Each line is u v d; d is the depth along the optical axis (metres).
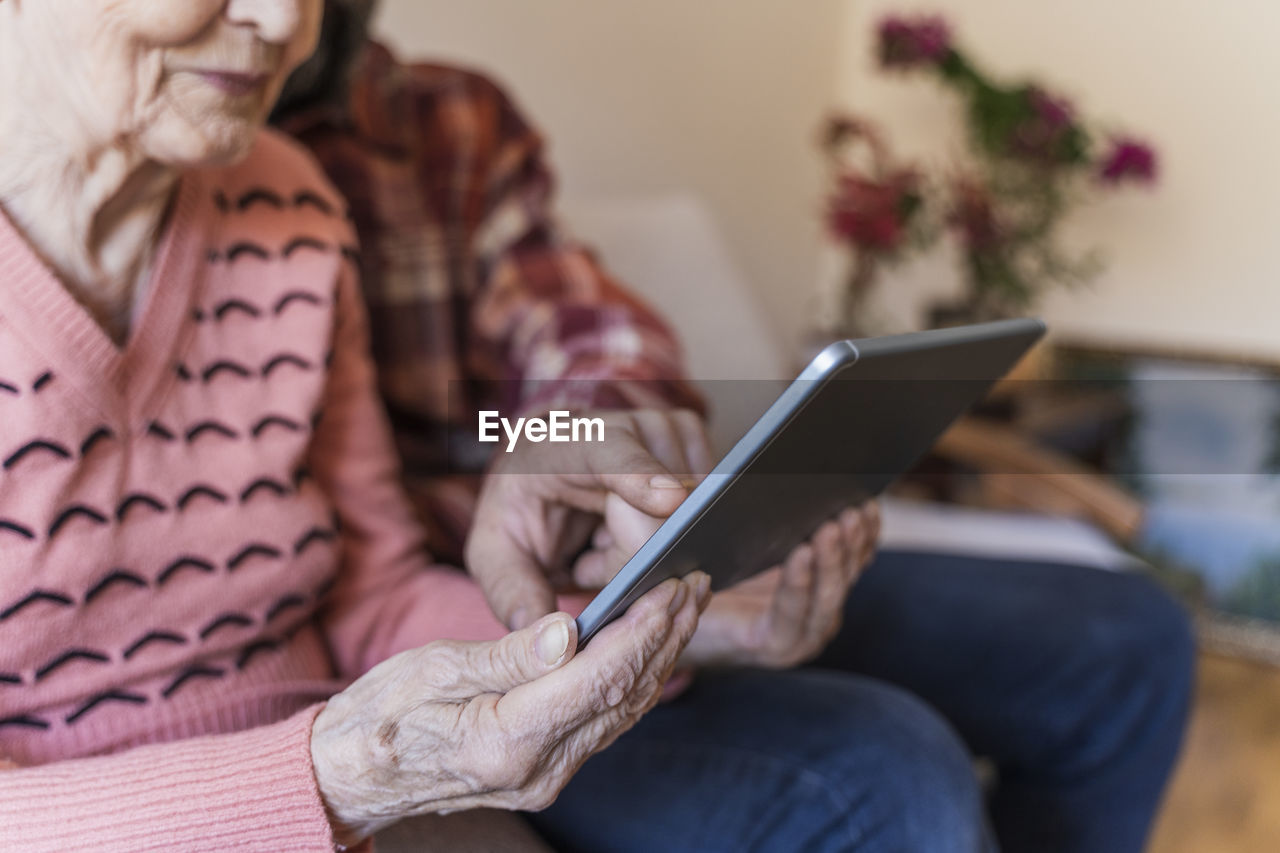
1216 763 1.68
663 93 2.13
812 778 0.69
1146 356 2.30
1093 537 1.54
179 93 0.53
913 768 0.68
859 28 2.63
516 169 1.13
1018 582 1.02
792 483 0.50
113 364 0.56
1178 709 0.95
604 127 2.01
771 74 2.41
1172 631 0.95
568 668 0.44
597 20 1.92
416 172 1.04
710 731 0.74
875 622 1.00
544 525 0.63
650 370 0.90
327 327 0.71
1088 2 2.34
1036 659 0.95
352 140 0.98
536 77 1.82
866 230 1.96
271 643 0.67
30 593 0.54
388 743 0.47
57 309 0.54
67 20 0.50
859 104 2.67
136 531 0.58
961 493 1.92
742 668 0.81
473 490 0.98
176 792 0.48
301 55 0.58
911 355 0.48
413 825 0.64
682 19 2.12
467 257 1.08
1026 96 2.02
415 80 1.08
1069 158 2.03
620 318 1.02
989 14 2.45
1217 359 2.26
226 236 0.65
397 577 0.80
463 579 0.80
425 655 0.48
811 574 0.69
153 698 0.59
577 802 0.73
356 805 0.49
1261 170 2.24
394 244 1.01
